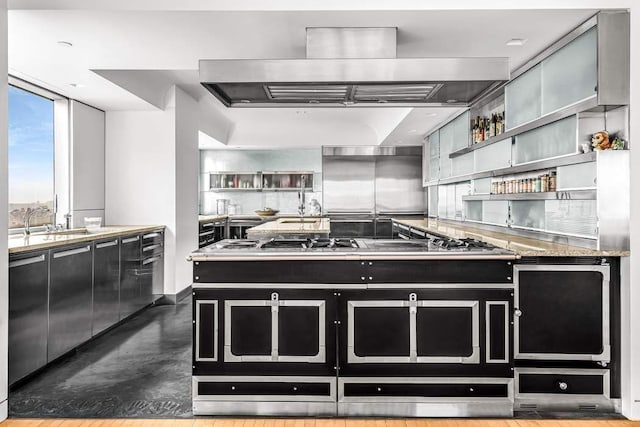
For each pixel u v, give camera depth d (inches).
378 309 100.0
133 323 170.2
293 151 346.3
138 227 186.1
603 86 99.2
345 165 332.2
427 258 99.8
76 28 110.0
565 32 111.6
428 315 100.1
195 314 100.3
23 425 94.3
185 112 216.1
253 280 100.2
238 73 105.8
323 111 284.2
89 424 95.0
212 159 346.0
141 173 203.6
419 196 331.9
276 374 100.3
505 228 153.3
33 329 113.0
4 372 97.7
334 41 110.1
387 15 102.8
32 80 151.9
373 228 333.1
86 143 187.9
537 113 127.0
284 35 114.7
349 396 100.3
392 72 105.6
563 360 102.6
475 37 115.0
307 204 343.6
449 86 111.8
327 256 99.7
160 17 104.1
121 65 136.9
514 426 95.7
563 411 103.0
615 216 99.3
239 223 324.8
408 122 225.0
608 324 101.8
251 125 321.4
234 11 101.2
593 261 102.1
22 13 101.7
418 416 100.3
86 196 188.2
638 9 98.7
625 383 100.4
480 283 99.9
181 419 98.0
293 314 100.3
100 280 147.2
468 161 189.5
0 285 97.7
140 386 113.3
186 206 217.9
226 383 100.6
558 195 115.1
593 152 101.1
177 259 205.6
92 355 135.0
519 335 103.0
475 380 99.9
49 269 119.5
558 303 102.5
